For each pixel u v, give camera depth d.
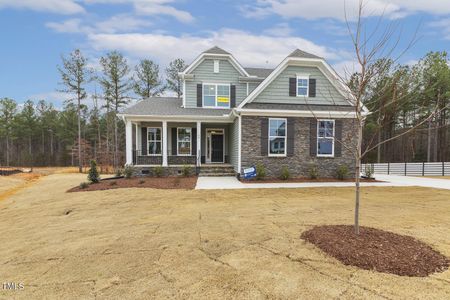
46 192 11.00
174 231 5.00
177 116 13.51
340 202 7.48
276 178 12.54
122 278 3.20
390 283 2.86
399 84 6.89
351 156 12.94
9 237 5.15
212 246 4.15
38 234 5.18
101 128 39.66
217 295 2.75
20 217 6.91
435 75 18.47
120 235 4.86
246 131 12.45
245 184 11.06
